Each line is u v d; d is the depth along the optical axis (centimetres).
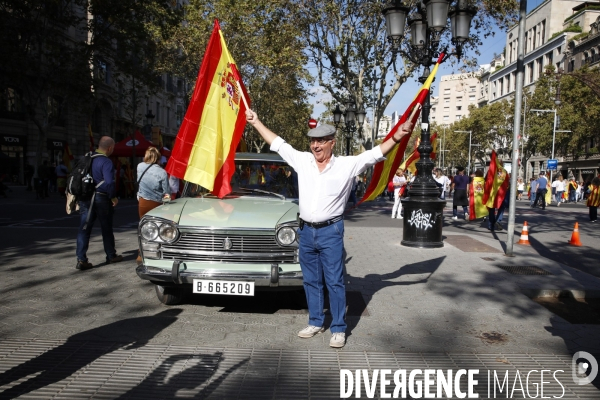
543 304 608
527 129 4381
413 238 980
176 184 827
